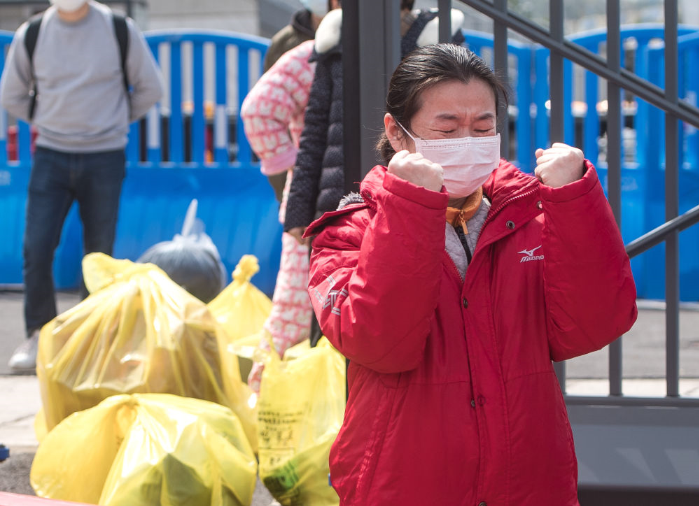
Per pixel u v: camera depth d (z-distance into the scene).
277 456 5.35
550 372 3.26
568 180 3.11
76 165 9.62
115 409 5.33
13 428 7.37
